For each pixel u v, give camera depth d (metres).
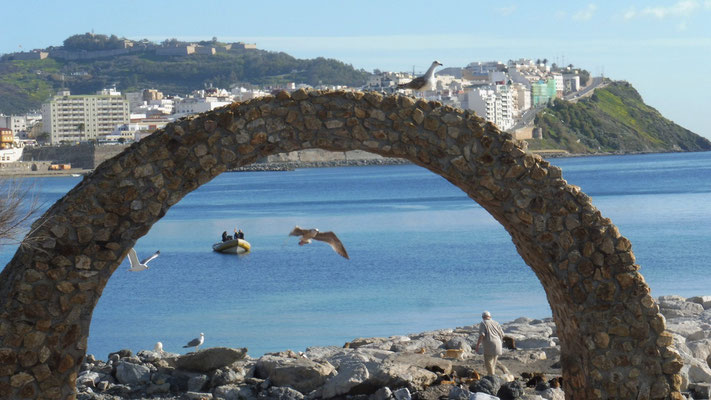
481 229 85.94
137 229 13.02
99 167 13.11
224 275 60.00
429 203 128.38
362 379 16.98
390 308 42.84
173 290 53.22
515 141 13.55
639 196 123.88
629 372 13.48
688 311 25.88
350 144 13.44
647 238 71.25
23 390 12.69
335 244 12.54
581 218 13.55
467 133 13.51
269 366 18.84
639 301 13.45
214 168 13.16
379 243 77.19
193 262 68.19
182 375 19.19
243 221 106.62
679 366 13.46
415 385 16.95
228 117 13.16
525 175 13.56
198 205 141.62
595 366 13.51
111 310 45.44
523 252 14.64
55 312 12.80
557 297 14.14
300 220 104.75
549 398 16.59
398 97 13.45
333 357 20.48
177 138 13.08
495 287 49.03
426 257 65.69
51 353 12.82
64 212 12.83
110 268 12.97
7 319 12.64
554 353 20.78
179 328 39.09
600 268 13.49
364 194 157.88
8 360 12.62
